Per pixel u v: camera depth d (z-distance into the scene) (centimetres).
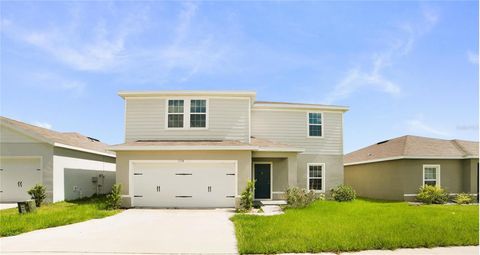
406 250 764
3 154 1727
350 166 2752
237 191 1568
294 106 2045
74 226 1076
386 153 2200
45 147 1728
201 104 1842
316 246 771
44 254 737
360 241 809
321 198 1938
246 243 801
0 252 752
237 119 1838
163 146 1572
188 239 879
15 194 1736
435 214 1248
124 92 1825
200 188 1586
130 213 1391
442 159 2048
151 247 796
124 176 1584
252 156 1736
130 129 1833
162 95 1836
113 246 805
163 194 1585
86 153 2072
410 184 2008
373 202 1928
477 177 2022
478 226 991
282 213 1370
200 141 1773
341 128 2088
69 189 1866
